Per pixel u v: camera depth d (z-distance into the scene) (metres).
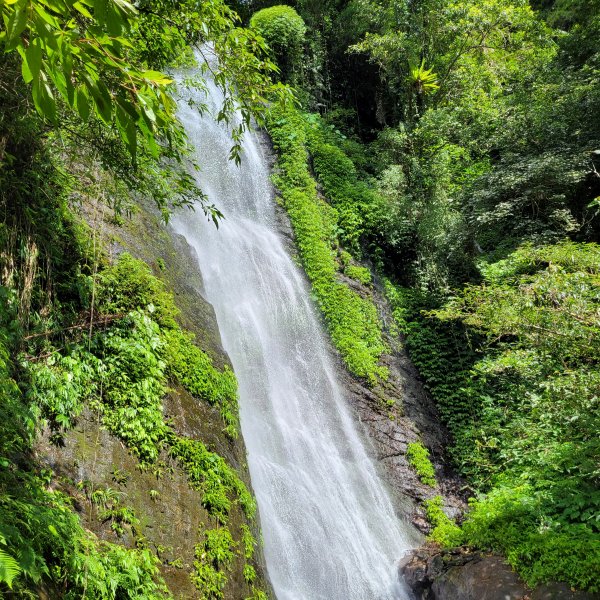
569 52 15.82
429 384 11.02
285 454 7.58
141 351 4.98
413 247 13.51
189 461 4.82
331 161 14.18
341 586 6.44
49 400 3.97
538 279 6.24
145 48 4.24
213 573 4.33
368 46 15.79
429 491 8.83
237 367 8.12
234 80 4.21
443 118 14.32
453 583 5.92
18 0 1.24
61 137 4.33
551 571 5.18
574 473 6.88
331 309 11.04
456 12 15.52
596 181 12.44
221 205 11.32
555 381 5.69
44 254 4.61
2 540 2.17
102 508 3.85
